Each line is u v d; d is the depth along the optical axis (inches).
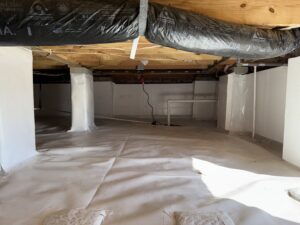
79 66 160.4
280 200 58.1
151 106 262.8
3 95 76.8
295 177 73.6
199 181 69.4
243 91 161.9
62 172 76.2
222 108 178.2
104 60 148.9
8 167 78.3
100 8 52.6
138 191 62.1
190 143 122.4
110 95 252.4
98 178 71.0
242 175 75.1
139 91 262.7
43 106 265.3
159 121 225.5
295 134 85.7
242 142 126.9
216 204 55.2
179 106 259.1
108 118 246.2
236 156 98.0
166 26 57.5
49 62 151.0
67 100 262.4
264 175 75.3
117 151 103.8
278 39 69.3
